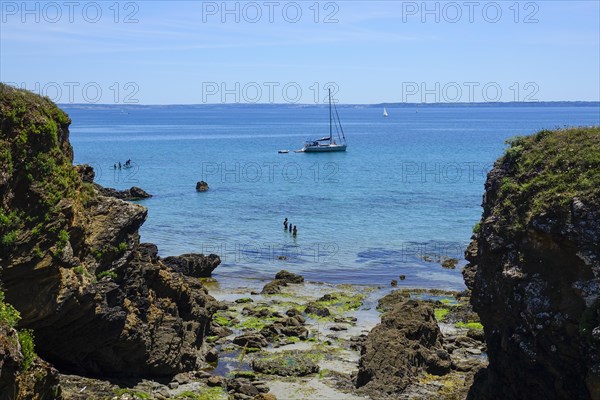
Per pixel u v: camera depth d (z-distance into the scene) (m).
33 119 34.38
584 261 27.59
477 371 39.59
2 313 29.28
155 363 40.12
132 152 198.75
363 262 71.50
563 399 28.02
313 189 124.12
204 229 88.38
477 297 34.34
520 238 31.14
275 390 39.03
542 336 28.73
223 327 49.16
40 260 33.09
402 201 109.31
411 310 45.72
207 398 37.81
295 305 56.03
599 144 31.28
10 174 32.59
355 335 48.38
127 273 40.19
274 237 83.62
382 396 38.25
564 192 29.70
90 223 38.38
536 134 34.75
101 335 37.12
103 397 35.12
